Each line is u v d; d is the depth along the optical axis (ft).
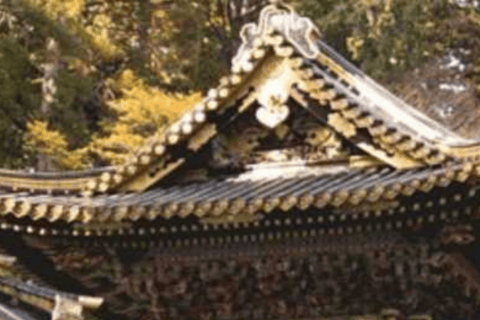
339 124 84.23
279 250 81.51
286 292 82.89
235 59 87.45
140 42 235.40
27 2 198.70
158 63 234.17
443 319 82.84
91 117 220.64
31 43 202.90
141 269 84.99
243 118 86.89
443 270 79.87
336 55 96.22
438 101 228.84
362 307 82.38
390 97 96.89
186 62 234.58
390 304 81.66
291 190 80.28
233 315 84.94
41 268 87.97
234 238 81.82
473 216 77.25
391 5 221.05
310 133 85.87
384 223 78.95
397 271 80.02
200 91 233.96
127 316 87.76
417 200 76.89
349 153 84.99
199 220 81.05
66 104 201.36
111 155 198.08
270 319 84.33
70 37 205.16
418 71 229.45
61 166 197.26
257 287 83.30
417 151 81.82
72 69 215.31
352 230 79.56
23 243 85.66
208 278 83.61
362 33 228.22
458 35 232.73
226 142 87.35
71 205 82.69
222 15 254.06
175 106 203.10
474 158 77.15
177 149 86.89
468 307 83.15
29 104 198.59
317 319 83.46
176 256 83.92
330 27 234.38
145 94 202.90
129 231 82.99
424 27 222.28
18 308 62.59
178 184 87.81
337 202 77.05
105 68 228.63
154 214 80.74
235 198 79.71
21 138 197.67
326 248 80.59
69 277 87.35
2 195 83.46
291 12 89.30
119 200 84.84
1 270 71.26
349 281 81.30
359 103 84.79
